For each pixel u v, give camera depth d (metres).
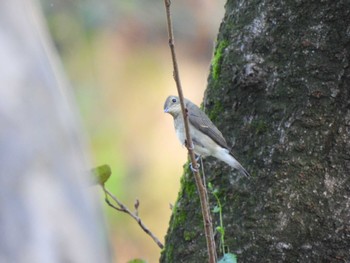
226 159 7.55
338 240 7.05
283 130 7.27
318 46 7.21
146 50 18.31
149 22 18.25
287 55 7.35
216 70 7.85
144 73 18.17
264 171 7.31
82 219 3.78
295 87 7.27
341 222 7.05
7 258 3.55
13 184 3.62
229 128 7.64
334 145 7.10
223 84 7.75
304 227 7.12
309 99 7.18
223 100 7.74
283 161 7.21
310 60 7.23
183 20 18.53
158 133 17.78
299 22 7.32
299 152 7.18
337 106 7.11
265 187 7.29
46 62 3.90
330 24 7.18
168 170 17.42
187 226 7.75
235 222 7.40
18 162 3.65
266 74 7.41
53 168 3.74
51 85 3.88
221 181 7.65
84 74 17.58
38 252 3.61
